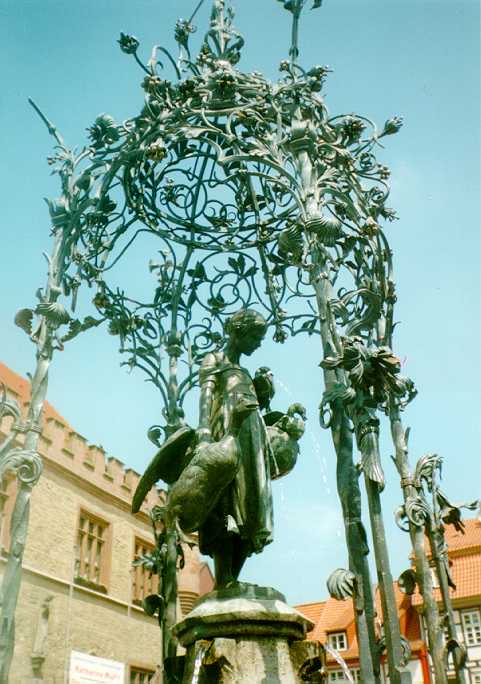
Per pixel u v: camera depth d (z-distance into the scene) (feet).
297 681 15.84
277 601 16.97
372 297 19.26
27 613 73.26
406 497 15.94
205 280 28.48
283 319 27.30
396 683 13.12
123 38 21.89
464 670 14.58
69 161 20.97
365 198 21.61
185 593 72.74
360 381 15.46
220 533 18.40
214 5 25.49
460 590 65.16
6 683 13.78
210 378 19.12
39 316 18.15
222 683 15.48
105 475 91.66
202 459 17.17
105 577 86.94
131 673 86.69
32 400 16.71
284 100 22.65
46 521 79.36
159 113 21.99
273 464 19.16
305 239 19.66
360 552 14.94
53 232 20.02
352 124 22.29
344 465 16.01
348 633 57.16
